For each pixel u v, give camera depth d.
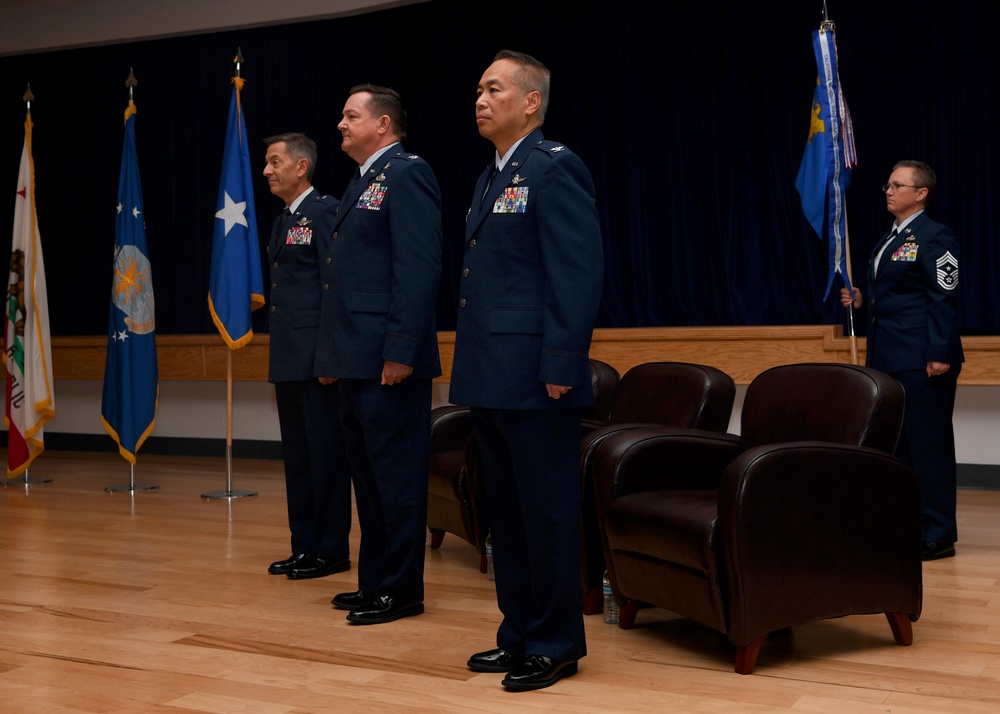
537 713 2.34
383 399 3.08
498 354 2.44
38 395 6.21
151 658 2.81
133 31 7.36
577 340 2.37
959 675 2.60
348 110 3.21
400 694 2.49
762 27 5.93
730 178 6.01
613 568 3.06
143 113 7.50
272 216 7.21
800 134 5.87
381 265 3.12
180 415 7.67
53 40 7.58
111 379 6.04
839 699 2.43
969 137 5.50
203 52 7.32
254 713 2.37
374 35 6.87
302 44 7.07
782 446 2.65
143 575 3.84
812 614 2.68
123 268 5.99
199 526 4.87
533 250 2.45
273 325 3.77
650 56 6.20
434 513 4.23
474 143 6.59
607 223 6.33
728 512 2.59
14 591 3.60
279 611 3.30
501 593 2.64
